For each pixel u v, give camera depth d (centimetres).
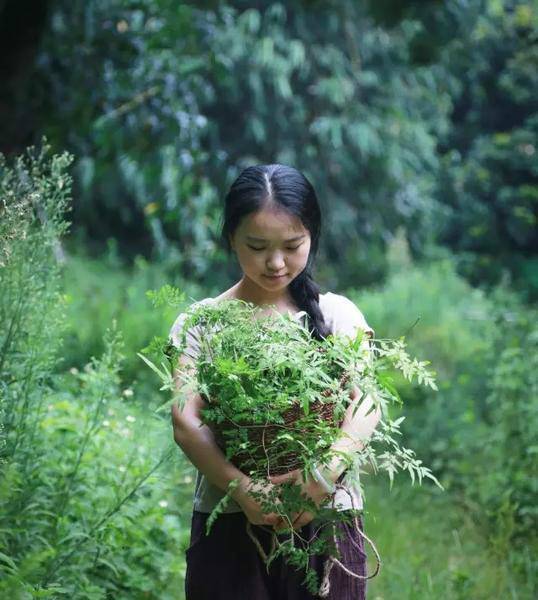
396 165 2116
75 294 1255
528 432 776
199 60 1017
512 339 917
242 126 2014
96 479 530
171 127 991
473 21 1530
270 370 360
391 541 700
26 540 458
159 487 556
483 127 2691
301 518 378
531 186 2575
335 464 376
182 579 552
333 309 416
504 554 686
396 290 1758
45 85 951
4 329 466
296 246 383
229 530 399
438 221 2355
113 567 484
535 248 2625
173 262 1694
